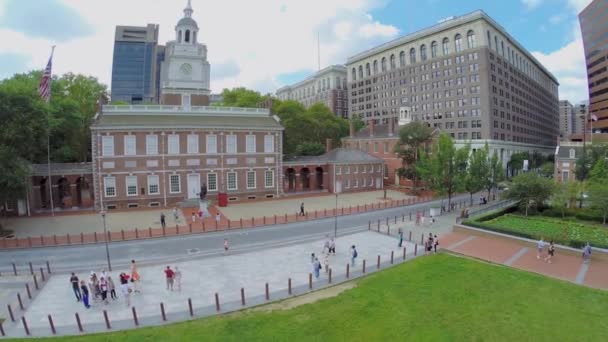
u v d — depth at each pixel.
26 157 46.34
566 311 20.78
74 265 29.31
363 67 161.75
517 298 22.47
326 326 19.12
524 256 31.28
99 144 51.06
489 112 110.19
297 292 23.66
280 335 18.23
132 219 45.91
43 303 22.50
